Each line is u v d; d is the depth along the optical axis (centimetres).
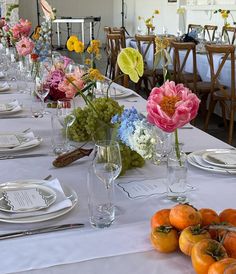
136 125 116
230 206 116
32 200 113
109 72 603
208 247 79
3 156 157
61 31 1225
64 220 107
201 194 123
